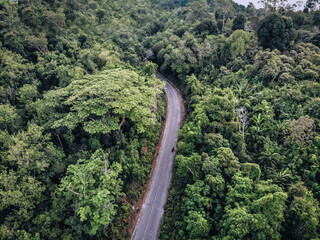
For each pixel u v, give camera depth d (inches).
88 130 1258.6
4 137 1165.7
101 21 3129.9
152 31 3614.7
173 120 1991.9
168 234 1178.0
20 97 1482.5
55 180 1275.8
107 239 1171.3
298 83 1551.4
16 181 1072.2
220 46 2314.2
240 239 841.5
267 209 871.1
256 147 1288.1
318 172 1044.5
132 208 1336.1
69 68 1750.7
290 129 1211.9
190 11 3531.0
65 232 1095.0
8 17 1835.6
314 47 1934.1
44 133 1344.7
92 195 1068.5
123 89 1405.0
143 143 1640.0
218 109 1473.9
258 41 2113.7
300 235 858.1
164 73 2844.5
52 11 2192.4
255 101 1534.2
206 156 1234.0
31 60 1846.7
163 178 1503.4
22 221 1063.6
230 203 1010.1
